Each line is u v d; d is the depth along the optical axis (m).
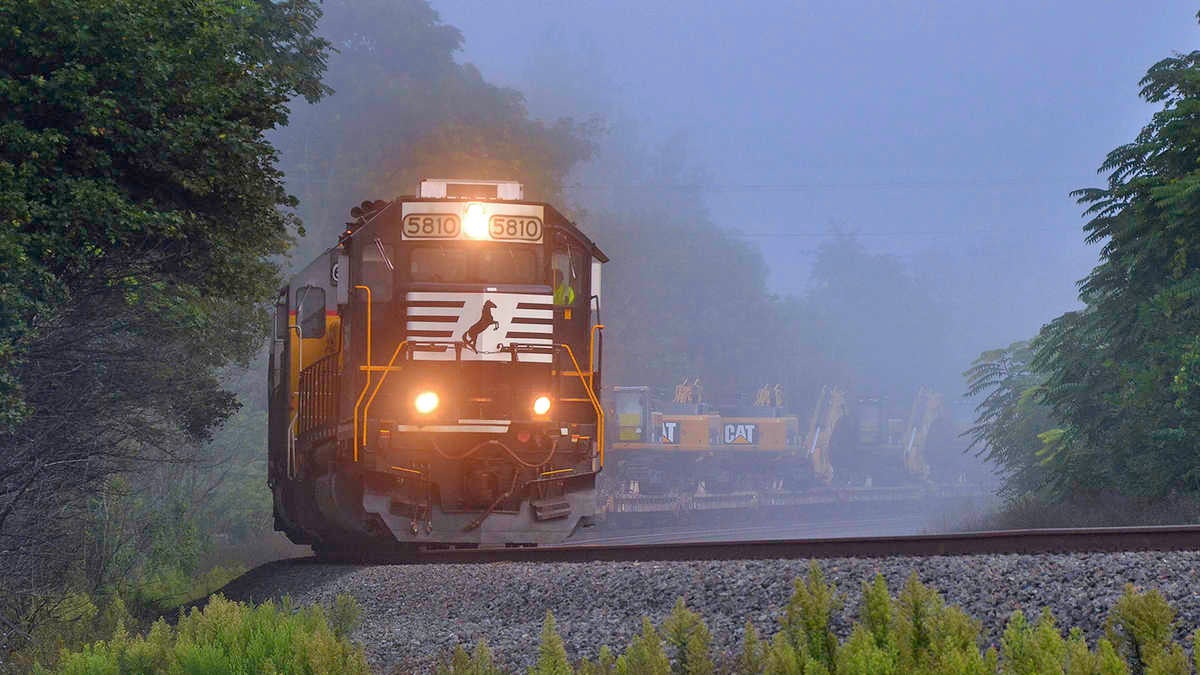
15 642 48.59
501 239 58.41
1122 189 79.69
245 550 106.69
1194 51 78.94
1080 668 17.70
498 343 57.22
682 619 23.47
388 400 57.12
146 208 55.91
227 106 57.75
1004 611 27.16
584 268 62.62
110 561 69.69
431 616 40.19
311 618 33.56
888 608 21.61
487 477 57.09
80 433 57.22
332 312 64.81
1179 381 73.94
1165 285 78.25
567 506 60.34
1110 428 87.38
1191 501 75.19
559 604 37.38
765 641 26.47
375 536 59.09
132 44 51.69
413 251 58.28
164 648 31.27
